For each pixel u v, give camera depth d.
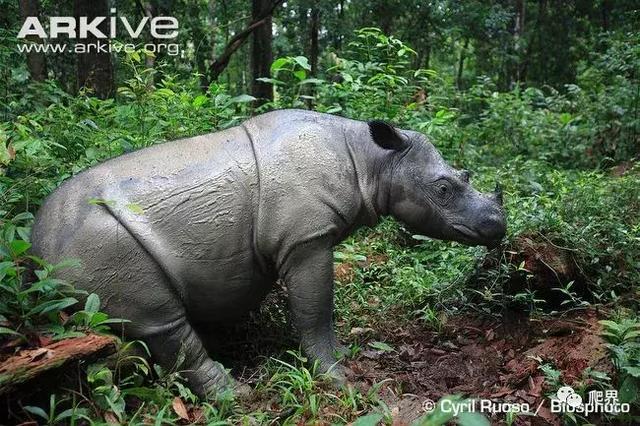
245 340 5.02
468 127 11.36
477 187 7.60
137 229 4.06
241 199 4.26
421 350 5.04
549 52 22.84
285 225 4.27
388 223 6.93
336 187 4.39
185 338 4.24
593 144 11.13
